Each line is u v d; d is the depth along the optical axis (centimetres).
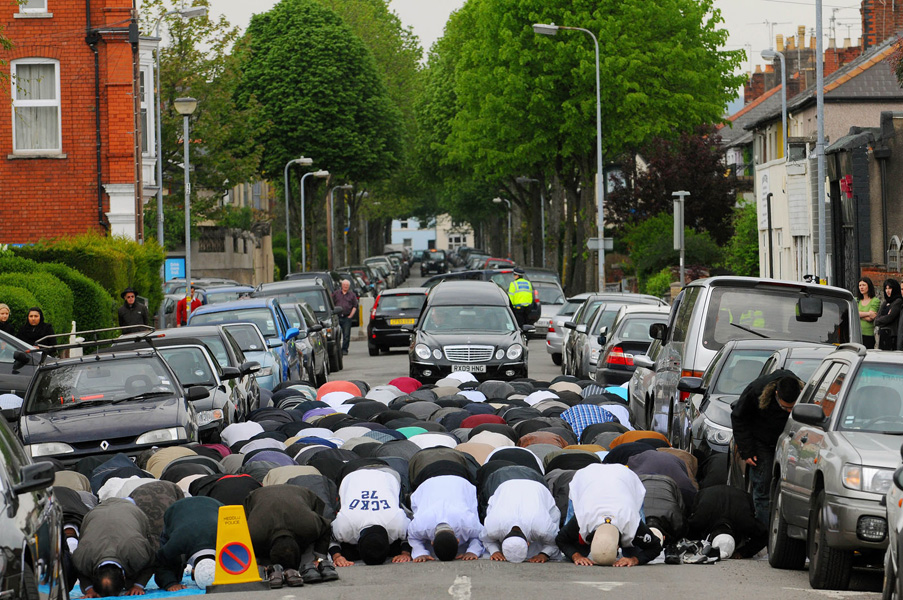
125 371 2408
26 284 3984
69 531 1578
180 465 1948
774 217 6769
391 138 11938
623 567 1623
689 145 9019
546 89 8575
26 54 5572
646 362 2566
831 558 1408
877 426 1477
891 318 2941
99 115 5603
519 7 8562
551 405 2803
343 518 1670
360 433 2361
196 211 9475
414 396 3047
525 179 11144
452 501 1691
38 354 3225
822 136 4406
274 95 11319
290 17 11469
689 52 8444
